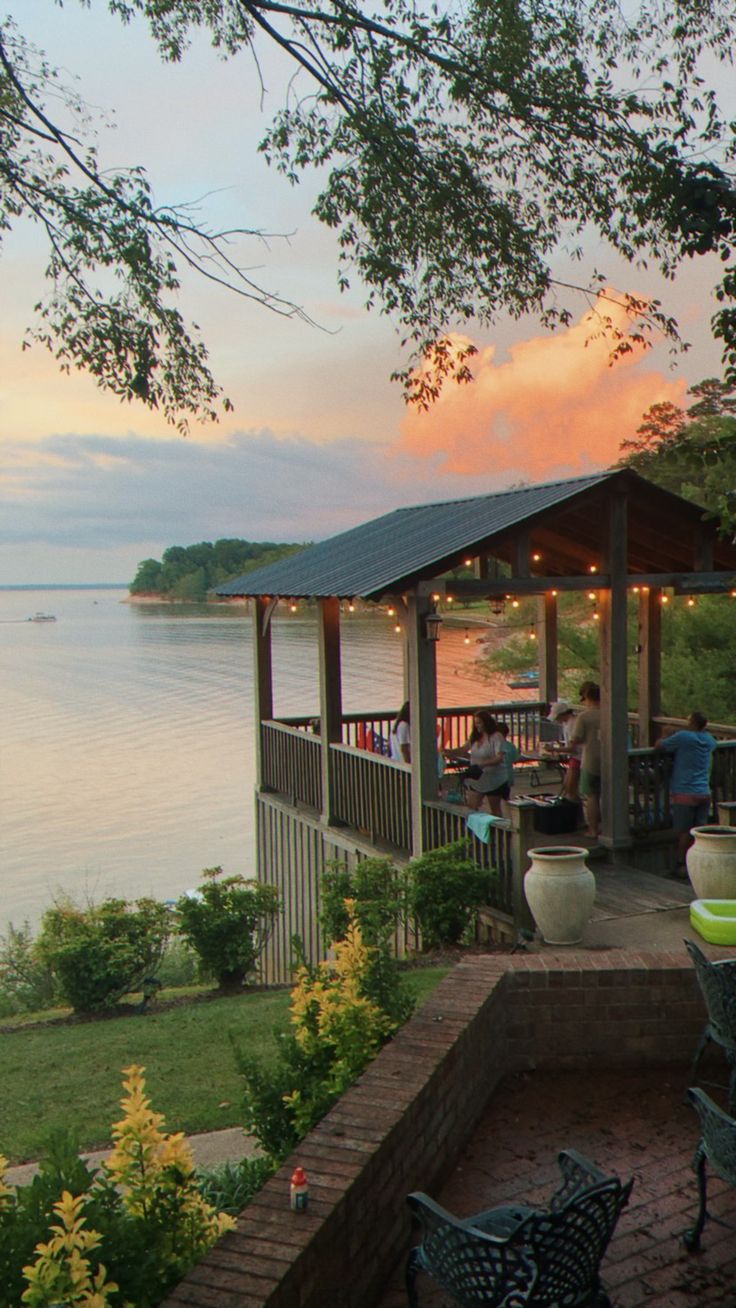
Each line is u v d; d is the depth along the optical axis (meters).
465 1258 3.69
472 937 11.74
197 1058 8.97
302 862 16.48
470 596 12.62
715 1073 6.63
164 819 56.72
